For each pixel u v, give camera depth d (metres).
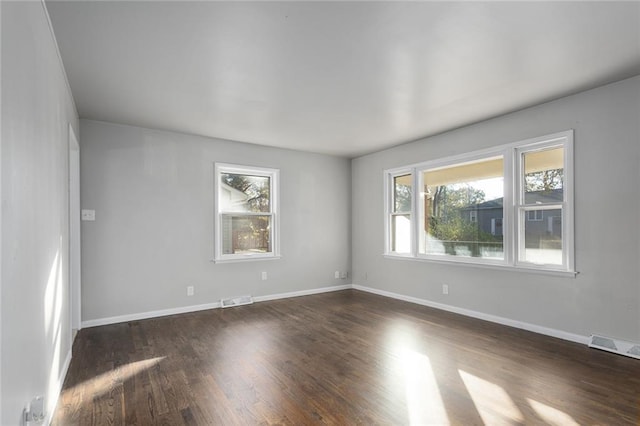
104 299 4.07
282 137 4.86
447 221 4.68
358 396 2.36
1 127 1.20
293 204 5.64
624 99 3.04
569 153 3.39
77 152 3.85
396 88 3.18
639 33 2.29
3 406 1.22
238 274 5.08
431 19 2.13
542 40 2.38
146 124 4.23
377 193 5.76
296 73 2.86
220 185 5.00
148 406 2.24
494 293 4.07
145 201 4.36
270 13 2.05
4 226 1.22
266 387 2.49
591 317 3.24
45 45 2.00
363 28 2.22
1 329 1.18
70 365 2.88
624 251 3.04
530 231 3.77
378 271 5.74
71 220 3.82
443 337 3.55
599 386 2.46
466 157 4.36
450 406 2.23
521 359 2.96
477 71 2.85
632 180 2.99
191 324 4.05
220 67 2.74
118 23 2.13
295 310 4.69
